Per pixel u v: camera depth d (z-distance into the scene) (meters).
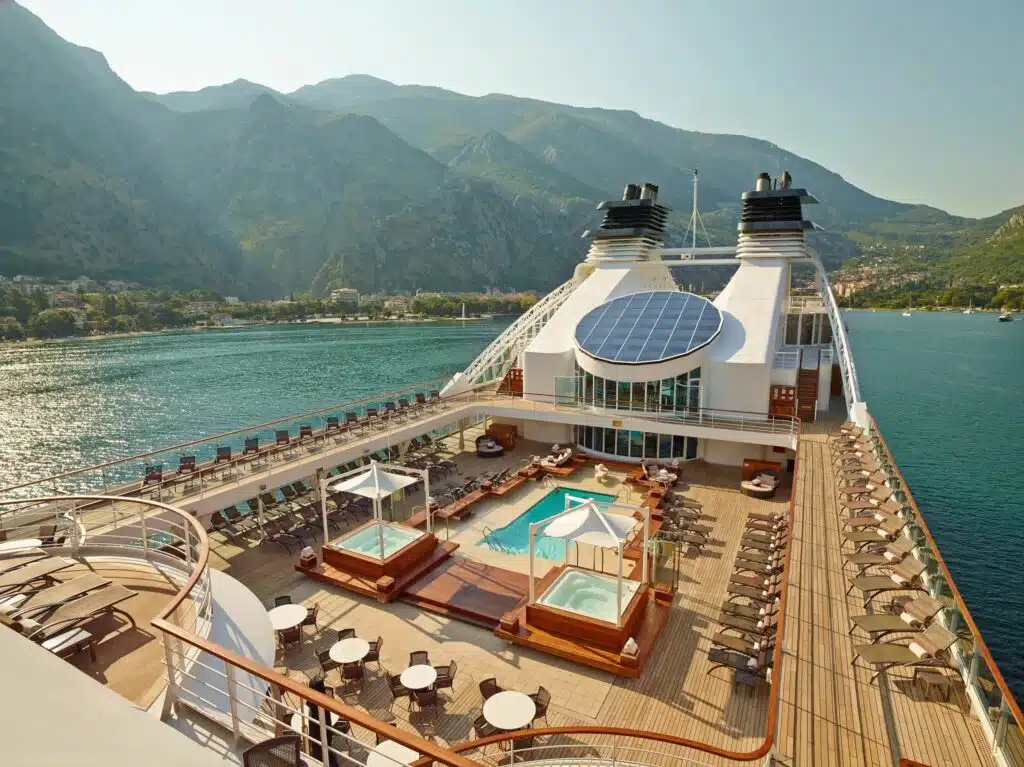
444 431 40.06
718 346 32.44
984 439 60.09
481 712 13.20
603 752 12.48
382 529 20.97
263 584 20.00
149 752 3.31
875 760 9.41
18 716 3.28
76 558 11.52
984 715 9.98
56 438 61.94
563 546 22.80
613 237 44.41
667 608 18.06
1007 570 33.22
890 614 12.89
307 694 4.31
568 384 34.78
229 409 74.38
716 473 30.58
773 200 39.97
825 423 30.73
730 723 13.55
